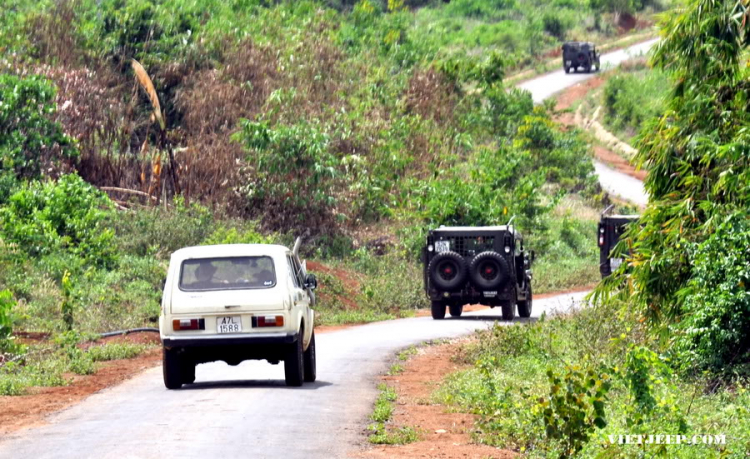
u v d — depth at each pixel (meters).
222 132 155.50
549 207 165.62
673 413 43.06
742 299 53.50
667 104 64.12
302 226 138.75
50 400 53.09
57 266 97.81
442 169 165.25
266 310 54.66
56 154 125.38
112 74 163.38
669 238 60.28
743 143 57.09
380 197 154.50
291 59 188.38
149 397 52.66
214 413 45.72
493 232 106.62
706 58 61.69
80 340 79.31
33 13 168.38
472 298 105.00
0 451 38.16
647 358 44.84
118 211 122.12
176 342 54.81
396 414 48.25
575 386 38.88
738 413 43.78
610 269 121.38
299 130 139.00
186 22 185.38
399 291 125.38
